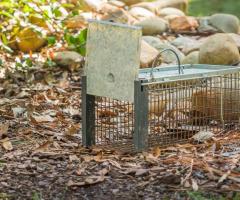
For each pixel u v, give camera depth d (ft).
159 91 21.63
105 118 23.88
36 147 22.17
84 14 38.34
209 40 30.94
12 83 30.76
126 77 20.77
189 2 59.26
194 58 31.68
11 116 25.67
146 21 38.34
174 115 22.25
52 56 33.19
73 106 27.50
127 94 20.85
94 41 21.49
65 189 18.79
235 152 21.20
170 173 19.57
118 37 20.83
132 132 22.88
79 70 32.55
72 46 33.50
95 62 21.54
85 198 18.25
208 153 21.16
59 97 28.63
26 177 19.67
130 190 18.67
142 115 20.88
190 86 22.39
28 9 33.17
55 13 33.19
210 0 59.62
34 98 28.32
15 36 34.53
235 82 23.24
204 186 18.75
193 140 22.17
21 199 18.19
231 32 39.60
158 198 18.17
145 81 20.71
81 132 23.72
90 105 22.06
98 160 20.59
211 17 40.27
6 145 22.16
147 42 34.55
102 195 18.42
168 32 38.93
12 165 20.57
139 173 19.51
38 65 32.53
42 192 18.67
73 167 20.36
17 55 34.22
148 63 31.89
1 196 18.25
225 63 30.42
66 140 22.95
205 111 22.82
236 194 18.16
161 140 21.91
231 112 23.39
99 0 40.63
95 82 21.61
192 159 20.48
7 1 32.89
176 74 21.89
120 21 38.96
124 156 21.04
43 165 20.57
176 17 39.78
